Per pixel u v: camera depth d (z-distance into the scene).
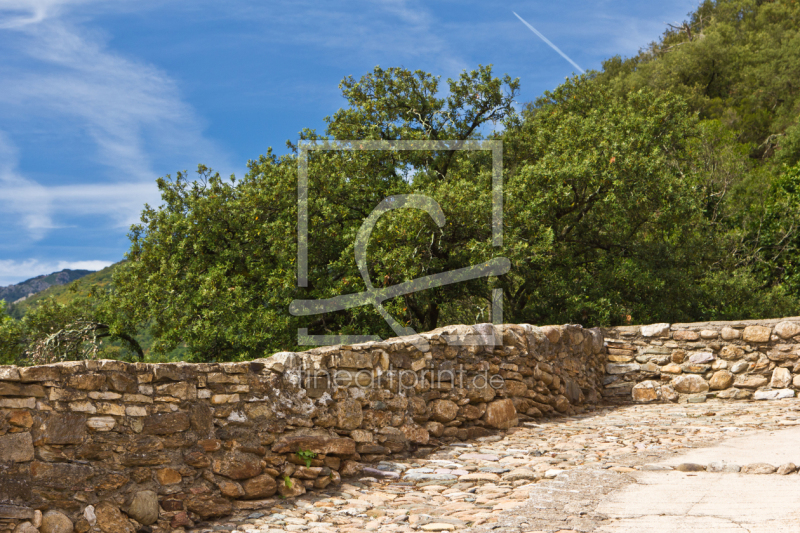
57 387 3.76
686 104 15.25
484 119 14.81
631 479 4.22
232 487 4.32
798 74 36.72
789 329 8.29
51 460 3.68
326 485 4.76
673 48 45.25
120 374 4.02
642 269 13.17
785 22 44.44
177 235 13.41
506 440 6.07
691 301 13.64
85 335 14.23
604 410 8.23
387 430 5.48
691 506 3.49
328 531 3.71
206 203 12.92
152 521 3.97
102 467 3.86
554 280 12.97
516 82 14.55
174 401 4.24
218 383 4.49
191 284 12.51
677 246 14.38
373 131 13.55
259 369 4.74
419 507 4.08
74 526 3.68
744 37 43.22
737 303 14.68
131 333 14.30
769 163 28.42
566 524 3.36
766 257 18.83
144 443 4.04
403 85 14.51
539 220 12.55
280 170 13.04
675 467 4.45
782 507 3.33
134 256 14.10
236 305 11.69
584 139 13.54
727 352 8.63
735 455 4.71
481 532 3.37
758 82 38.00
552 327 7.93
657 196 12.91
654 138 14.73
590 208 13.42
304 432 4.86
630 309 13.07
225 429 4.46
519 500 4.00
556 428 6.65
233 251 12.93
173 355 13.23
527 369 7.18
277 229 12.12
